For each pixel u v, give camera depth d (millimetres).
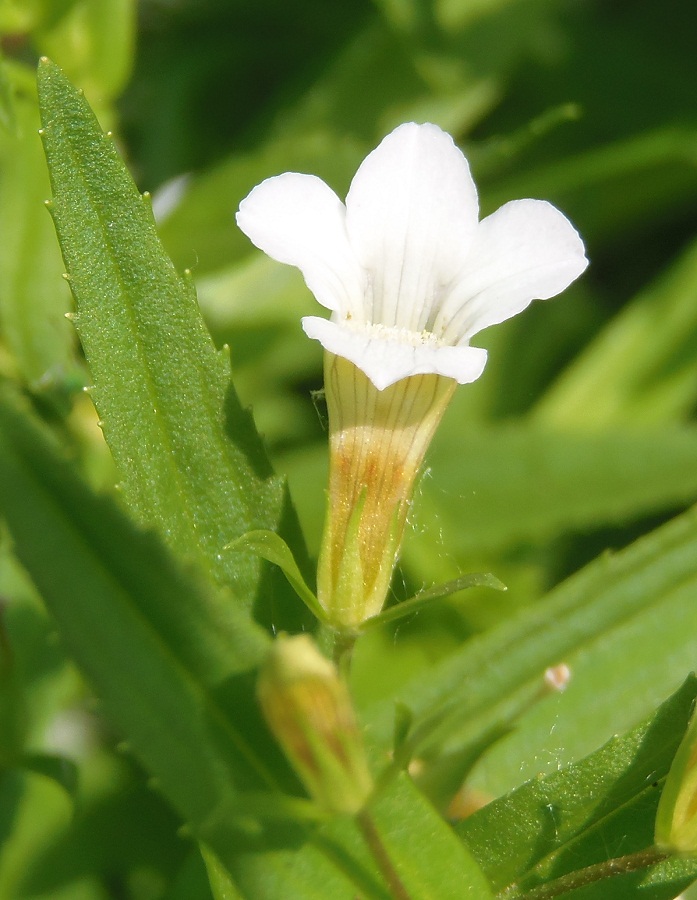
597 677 125
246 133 160
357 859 109
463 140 169
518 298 114
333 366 113
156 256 114
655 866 113
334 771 104
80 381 135
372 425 113
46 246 135
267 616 115
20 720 121
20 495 105
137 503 114
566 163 155
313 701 103
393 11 155
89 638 105
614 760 114
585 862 114
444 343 115
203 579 106
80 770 137
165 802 136
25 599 134
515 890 114
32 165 136
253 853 108
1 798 135
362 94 158
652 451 145
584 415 152
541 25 169
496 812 115
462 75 158
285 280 150
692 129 157
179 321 114
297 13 173
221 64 170
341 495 113
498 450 146
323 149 146
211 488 115
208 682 107
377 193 117
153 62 169
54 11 138
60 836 135
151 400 114
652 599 126
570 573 148
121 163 114
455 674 125
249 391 150
